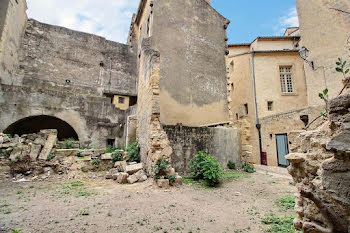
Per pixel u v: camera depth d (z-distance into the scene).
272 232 3.22
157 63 7.97
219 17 13.49
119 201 4.80
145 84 8.95
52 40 18.33
